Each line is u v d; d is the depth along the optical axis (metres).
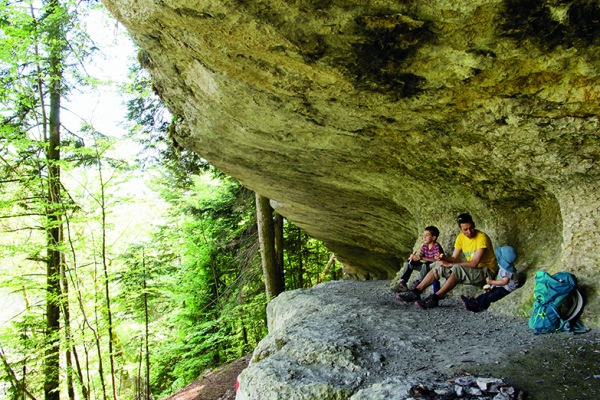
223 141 5.84
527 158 3.88
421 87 3.34
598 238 3.72
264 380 3.02
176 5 2.91
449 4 2.37
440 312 4.62
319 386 2.80
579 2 2.27
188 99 4.93
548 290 3.55
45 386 9.23
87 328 8.66
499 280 4.58
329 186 6.79
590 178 3.75
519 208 5.10
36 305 9.39
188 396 8.79
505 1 2.29
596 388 2.47
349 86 3.46
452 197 5.54
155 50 4.01
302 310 5.58
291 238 15.38
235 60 3.44
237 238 13.52
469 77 3.07
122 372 12.43
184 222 13.05
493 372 2.79
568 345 3.15
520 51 2.67
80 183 8.29
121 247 9.70
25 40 7.86
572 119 3.21
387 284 7.05
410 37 2.73
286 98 3.94
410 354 3.29
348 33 2.77
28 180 8.78
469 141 4.04
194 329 12.60
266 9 2.68
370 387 2.71
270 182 7.36
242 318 12.06
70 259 9.09
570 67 2.75
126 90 8.44
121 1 3.34
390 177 5.72
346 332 3.81
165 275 12.16
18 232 9.40
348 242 10.16
